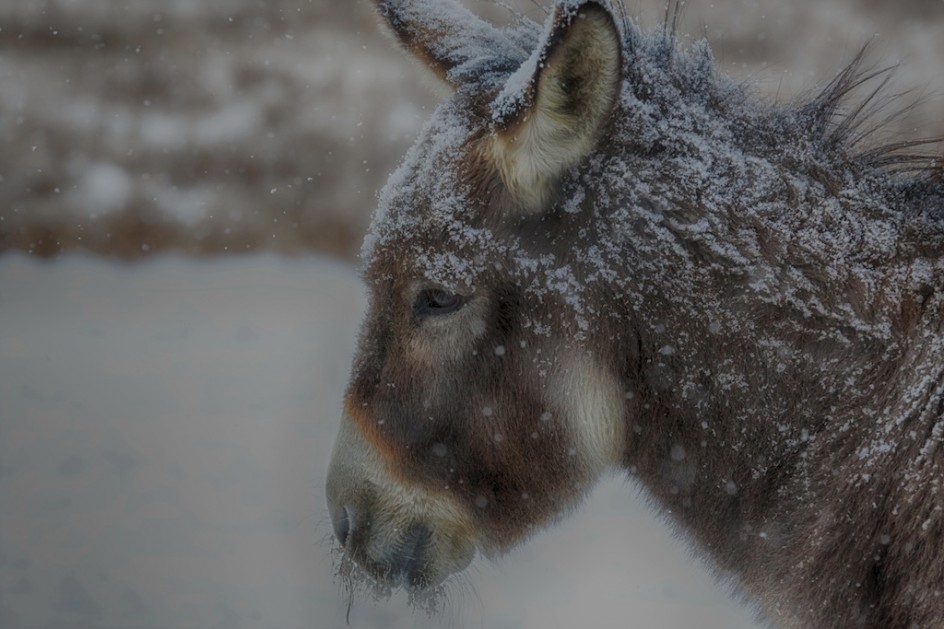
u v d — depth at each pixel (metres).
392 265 11.20
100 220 43.41
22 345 35.34
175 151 45.03
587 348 10.84
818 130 11.02
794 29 45.22
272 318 37.97
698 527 11.20
